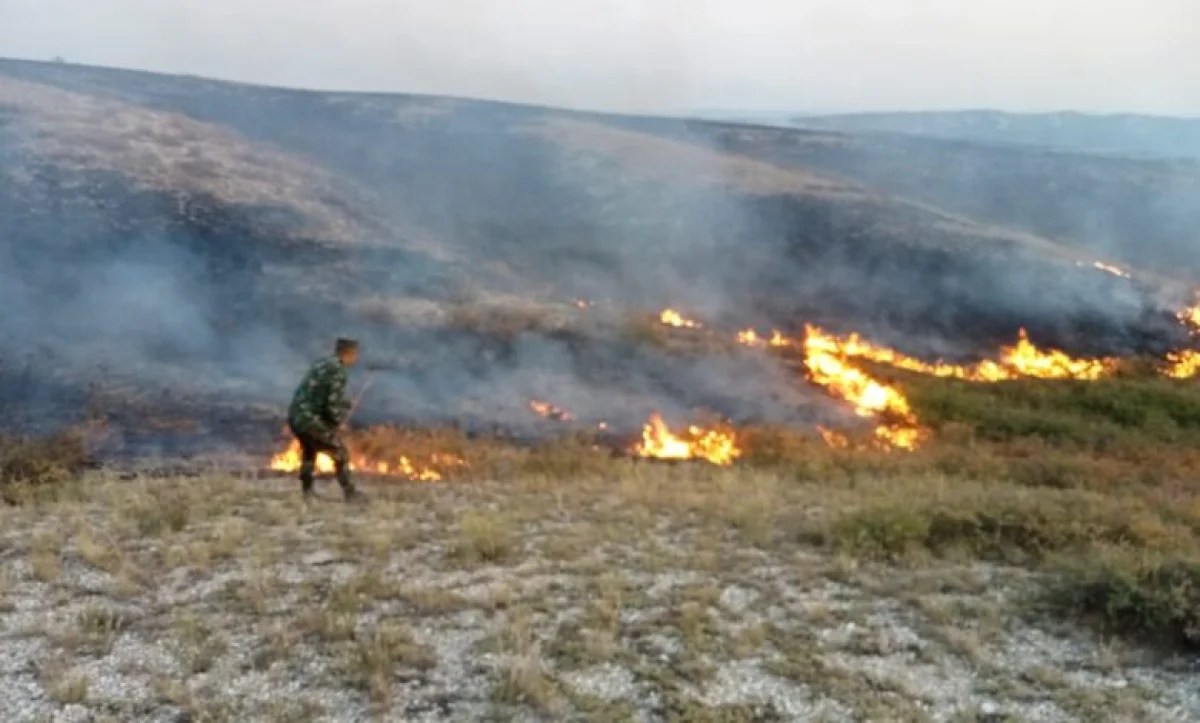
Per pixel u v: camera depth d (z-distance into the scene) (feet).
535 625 24.70
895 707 20.94
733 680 22.11
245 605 25.59
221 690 21.09
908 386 74.38
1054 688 22.15
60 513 34.76
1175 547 31.01
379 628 24.25
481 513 34.73
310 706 20.36
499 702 20.81
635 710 20.67
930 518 32.99
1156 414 72.79
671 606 26.20
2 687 21.04
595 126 162.71
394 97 168.14
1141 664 23.54
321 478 42.98
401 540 31.30
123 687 21.20
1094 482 47.73
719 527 34.22
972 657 23.56
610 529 33.06
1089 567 27.43
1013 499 36.27
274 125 143.13
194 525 33.17
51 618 24.67
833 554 31.17
